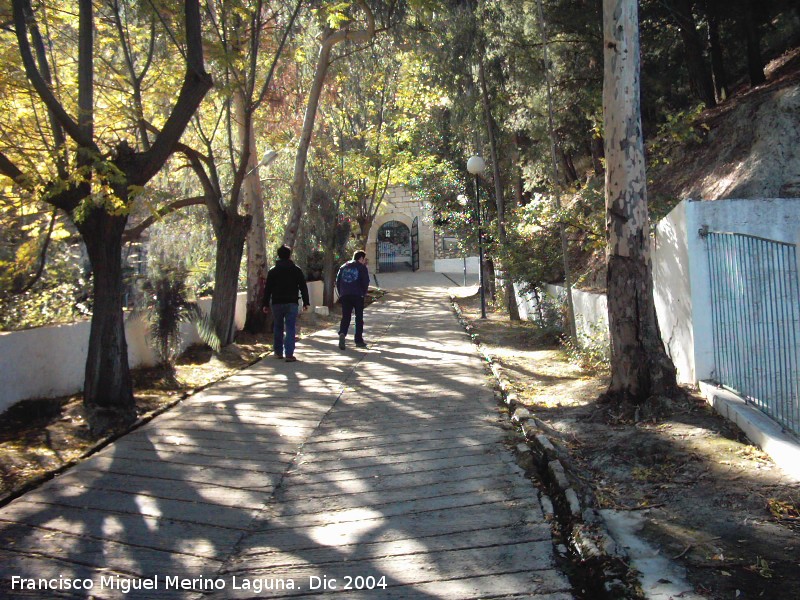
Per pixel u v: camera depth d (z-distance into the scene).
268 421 7.66
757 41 14.81
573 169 21.22
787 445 5.14
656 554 3.95
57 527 4.71
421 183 28.89
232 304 13.62
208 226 17.09
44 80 8.08
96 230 7.72
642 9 14.93
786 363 5.89
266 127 17.08
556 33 15.64
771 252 6.14
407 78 24.77
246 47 14.50
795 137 10.72
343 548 4.29
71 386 9.08
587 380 9.08
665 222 8.34
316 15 14.20
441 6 15.34
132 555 4.26
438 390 9.03
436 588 3.72
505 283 20.52
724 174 11.70
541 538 4.30
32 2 9.17
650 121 17.61
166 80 11.92
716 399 6.64
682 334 7.85
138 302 10.80
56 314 10.66
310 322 18.81
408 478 5.54
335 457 6.23
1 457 6.23
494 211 25.08
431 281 39.47
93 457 6.39
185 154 13.03
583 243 17.11
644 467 5.48
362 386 9.51
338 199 25.33
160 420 7.84
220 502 5.16
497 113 18.42
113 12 10.78
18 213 10.73
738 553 3.91
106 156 7.83
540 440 6.02
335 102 22.66
